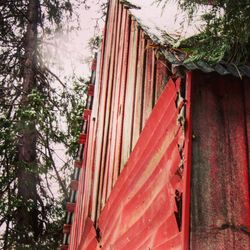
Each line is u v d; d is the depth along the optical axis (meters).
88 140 8.59
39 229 12.95
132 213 3.72
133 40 5.11
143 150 3.61
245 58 2.86
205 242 2.46
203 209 2.54
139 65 4.53
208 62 2.74
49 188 13.45
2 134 12.43
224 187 2.62
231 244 2.48
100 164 6.14
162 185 2.97
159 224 2.93
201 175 2.61
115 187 4.59
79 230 7.64
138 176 3.68
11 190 12.91
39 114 12.69
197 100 2.80
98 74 8.52
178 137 2.79
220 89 2.88
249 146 2.76
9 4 15.41
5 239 12.26
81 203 8.05
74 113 14.24
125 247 3.83
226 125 2.78
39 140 13.45
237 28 2.67
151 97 3.78
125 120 4.82
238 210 2.57
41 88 14.76
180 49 2.91
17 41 15.09
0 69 14.67
